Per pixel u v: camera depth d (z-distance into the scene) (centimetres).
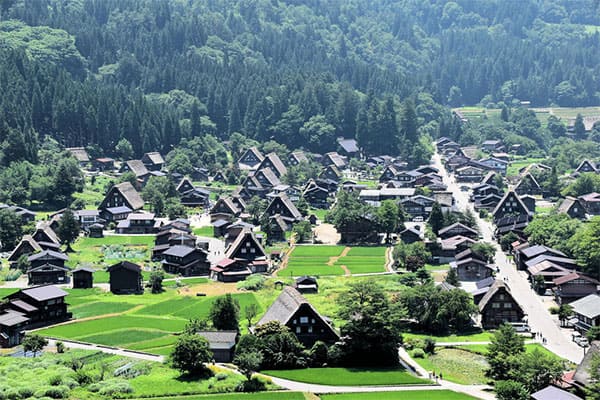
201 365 14988
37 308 18725
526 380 14188
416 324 18875
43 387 14000
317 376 15162
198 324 17488
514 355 14962
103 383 14375
